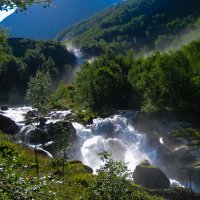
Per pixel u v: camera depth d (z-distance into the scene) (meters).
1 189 6.46
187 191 33.09
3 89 131.50
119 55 80.38
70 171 26.86
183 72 59.19
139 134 49.97
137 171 35.00
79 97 67.38
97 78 66.12
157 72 61.28
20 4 7.61
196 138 45.84
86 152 45.84
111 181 12.30
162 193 31.75
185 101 57.41
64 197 17.12
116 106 66.62
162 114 55.00
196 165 39.53
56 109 66.12
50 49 193.75
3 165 6.74
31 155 29.31
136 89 66.88
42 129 43.81
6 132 45.38
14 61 138.25
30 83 29.20
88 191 12.69
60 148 26.36
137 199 12.98
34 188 7.08
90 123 53.59
